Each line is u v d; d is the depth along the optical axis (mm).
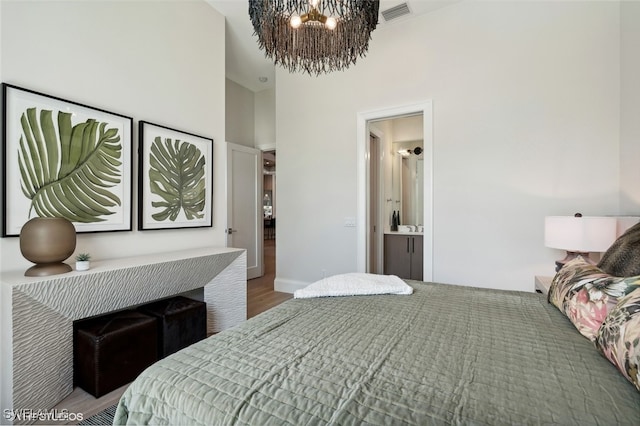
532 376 865
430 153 3080
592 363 936
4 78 1734
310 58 2242
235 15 3211
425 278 3113
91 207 2107
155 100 2547
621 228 2014
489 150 2822
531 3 2658
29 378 1559
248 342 1108
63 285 1648
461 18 2939
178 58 2744
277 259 4156
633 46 2189
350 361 962
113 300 1942
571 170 2512
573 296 1291
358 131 3516
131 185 2348
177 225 2697
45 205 1885
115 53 2271
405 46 3219
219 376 886
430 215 3080
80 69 2066
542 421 679
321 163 3791
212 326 2717
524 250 2689
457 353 1012
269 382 848
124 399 917
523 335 1155
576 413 704
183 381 874
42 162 1873
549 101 2590
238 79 4770
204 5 2994
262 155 5207
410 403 748
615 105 2369
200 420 759
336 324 1279
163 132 2578
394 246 4492
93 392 1778
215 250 2785
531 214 2660
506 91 2752
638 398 757
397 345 1077
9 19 1754
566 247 2066
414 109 3172
